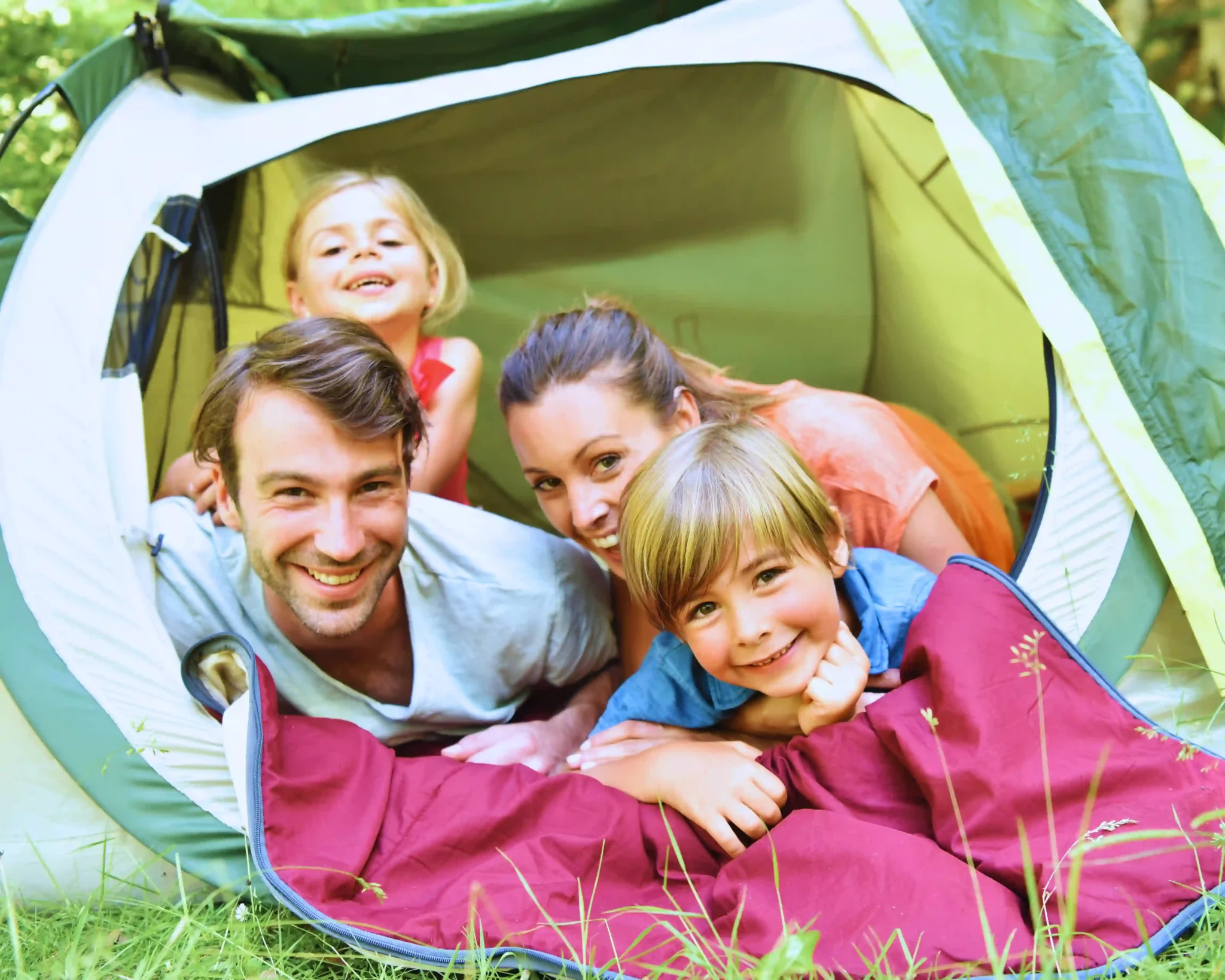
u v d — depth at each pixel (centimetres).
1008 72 173
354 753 150
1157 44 342
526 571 176
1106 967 111
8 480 151
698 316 247
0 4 391
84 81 179
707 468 145
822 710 146
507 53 202
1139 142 168
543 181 230
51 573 150
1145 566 162
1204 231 166
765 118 225
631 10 194
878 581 166
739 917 118
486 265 238
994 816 130
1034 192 170
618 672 191
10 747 148
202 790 147
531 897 127
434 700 173
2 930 137
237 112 187
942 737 138
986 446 240
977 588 148
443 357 220
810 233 240
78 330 158
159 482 194
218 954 125
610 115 221
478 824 142
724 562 142
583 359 179
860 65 175
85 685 148
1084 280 167
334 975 129
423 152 222
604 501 180
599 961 121
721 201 236
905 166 227
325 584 158
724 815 142
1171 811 129
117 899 144
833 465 199
